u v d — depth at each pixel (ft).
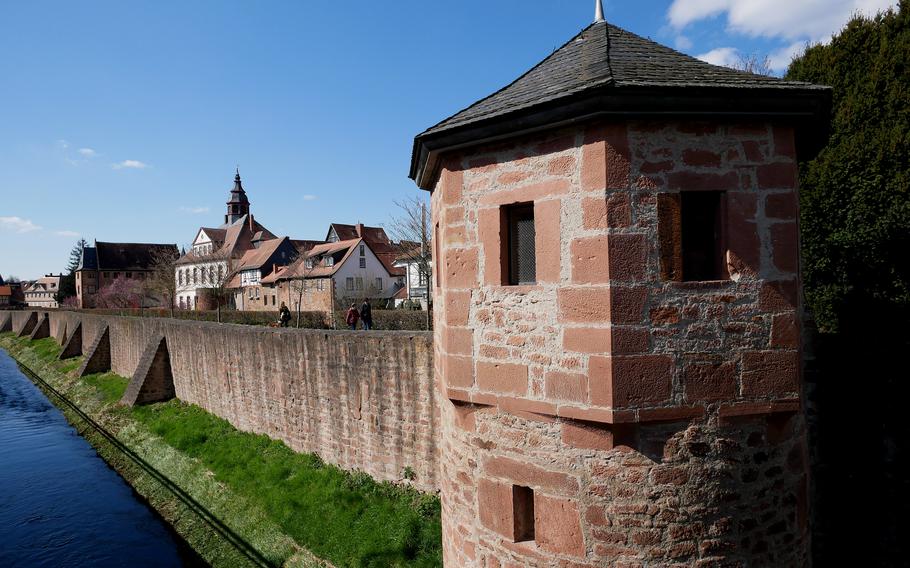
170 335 74.95
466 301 17.28
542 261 15.52
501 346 16.42
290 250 184.55
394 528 32.91
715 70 16.02
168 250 269.64
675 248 14.60
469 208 17.16
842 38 39.09
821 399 24.13
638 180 14.38
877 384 22.40
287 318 77.66
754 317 14.96
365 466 39.81
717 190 14.83
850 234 31.63
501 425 16.71
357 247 150.82
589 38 18.56
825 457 23.94
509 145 16.19
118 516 47.11
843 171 34.42
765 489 15.48
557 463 15.53
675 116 14.23
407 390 36.40
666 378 14.51
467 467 17.84
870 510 22.52
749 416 15.15
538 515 15.93
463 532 18.24
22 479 56.49
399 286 157.79
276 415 49.83
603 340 14.35
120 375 97.45
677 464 14.75
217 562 35.96
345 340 40.78
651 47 17.71
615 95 13.55
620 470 14.79
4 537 44.83
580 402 14.79
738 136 14.89
